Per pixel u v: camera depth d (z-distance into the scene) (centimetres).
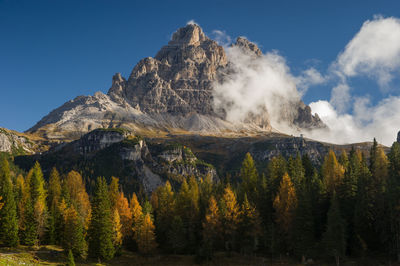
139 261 9850
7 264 6862
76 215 9619
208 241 9538
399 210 8062
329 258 8644
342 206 9506
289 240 9231
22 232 9862
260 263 8888
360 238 8581
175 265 9344
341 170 10881
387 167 10125
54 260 8981
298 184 10475
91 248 9625
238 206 10131
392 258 8175
